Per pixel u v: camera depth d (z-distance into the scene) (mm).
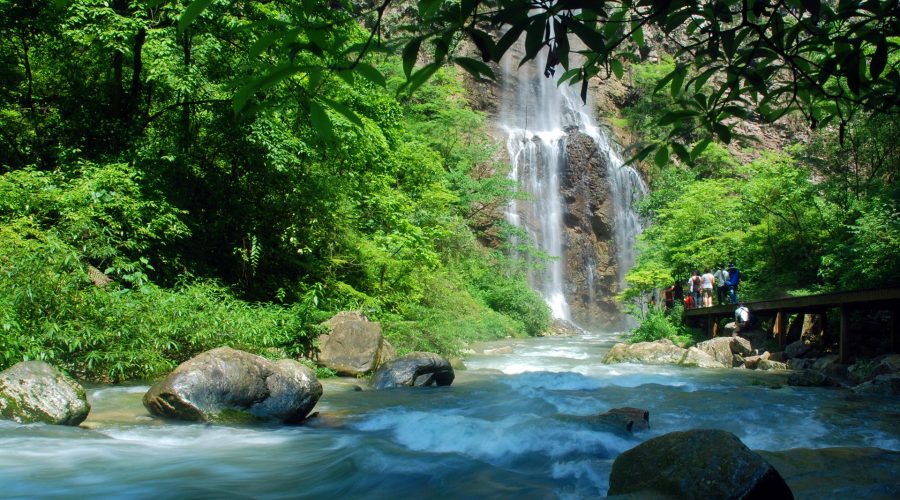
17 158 13453
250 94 1489
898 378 10953
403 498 4805
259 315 12117
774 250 22141
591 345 25141
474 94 43688
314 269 15961
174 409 7230
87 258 11250
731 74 2154
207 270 14328
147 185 12852
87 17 12164
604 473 5398
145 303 10258
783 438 7191
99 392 8812
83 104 14234
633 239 41469
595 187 40312
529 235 38438
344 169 16094
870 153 20578
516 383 11906
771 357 16578
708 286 22469
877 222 16625
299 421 7750
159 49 12109
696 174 36156
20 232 9734
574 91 47562
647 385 11664
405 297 18953
